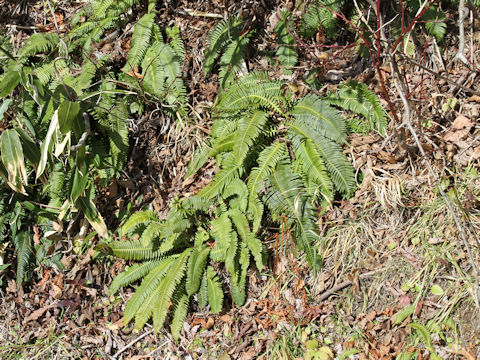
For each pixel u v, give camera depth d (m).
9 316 3.76
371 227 3.46
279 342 3.42
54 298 3.74
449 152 3.44
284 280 3.50
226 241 3.45
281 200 3.48
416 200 3.44
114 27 3.93
